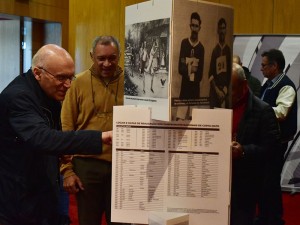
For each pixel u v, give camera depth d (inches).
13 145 82.7
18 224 84.5
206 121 63.2
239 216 103.4
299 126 224.1
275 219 162.9
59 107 88.5
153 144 64.1
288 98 172.4
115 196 65.2
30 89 81.6
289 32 224.5
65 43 329.7
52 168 86.9
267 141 103.3
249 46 228.5
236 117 104.1
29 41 327.6
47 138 73.9
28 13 298.5
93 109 113.7
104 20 231.5
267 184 160.9
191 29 60.5
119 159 64.7
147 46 63.2
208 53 63.4
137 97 66.5
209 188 64.2
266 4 226.5
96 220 115.0
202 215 64.5
